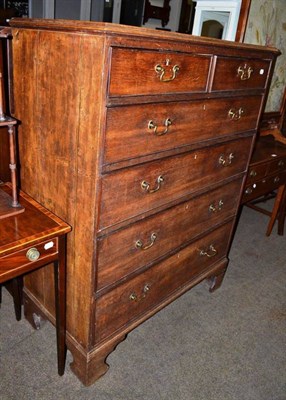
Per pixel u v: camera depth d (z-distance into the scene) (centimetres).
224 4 219
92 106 97
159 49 102
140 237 132
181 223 153
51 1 252
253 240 275
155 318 186
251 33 231
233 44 129
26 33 111
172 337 175
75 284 129
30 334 166
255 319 193
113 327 142
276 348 175
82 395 141
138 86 102
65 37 98
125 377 151
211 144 145
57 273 122
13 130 111
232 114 149
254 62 148
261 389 152
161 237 144
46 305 157
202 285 217
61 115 109
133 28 92
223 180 166
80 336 137
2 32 116
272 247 267
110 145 103
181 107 121
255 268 240
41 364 152
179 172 136
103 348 140
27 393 139
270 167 228
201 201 159
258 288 220
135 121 107
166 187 133
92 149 102
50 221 117
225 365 162
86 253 119
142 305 154
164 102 113
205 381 153
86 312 129
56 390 141
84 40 93
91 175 106
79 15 271
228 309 199
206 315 192
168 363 160
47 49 105
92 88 96
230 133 154
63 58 101
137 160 114
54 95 108
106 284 128
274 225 300
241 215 313
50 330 169
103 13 290
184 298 204
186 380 153
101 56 90
